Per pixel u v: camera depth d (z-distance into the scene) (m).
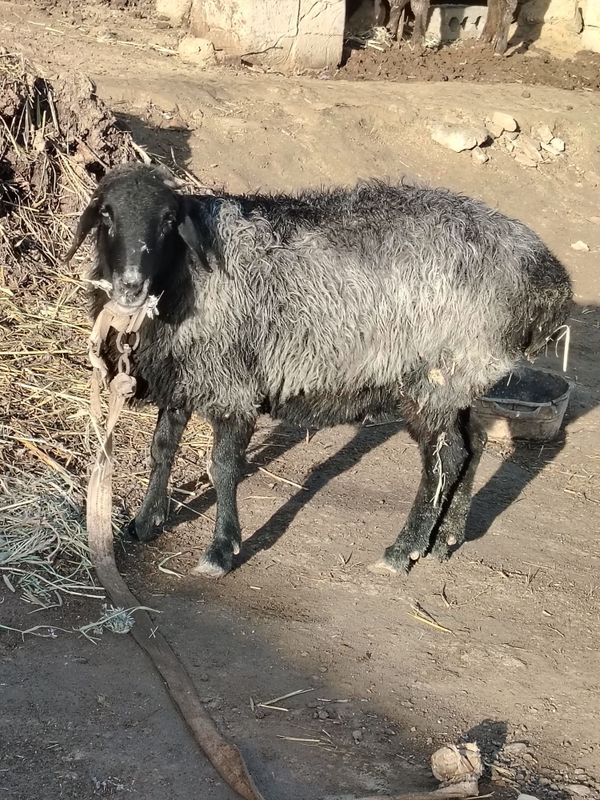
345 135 5.17
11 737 2.24
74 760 2.21
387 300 2.62
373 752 2.30
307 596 2.66
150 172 2.52
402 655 2.53
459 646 2.57
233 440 2.68
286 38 5.88
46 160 3.71
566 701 2.46
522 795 2.20
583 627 2.66
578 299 4.46
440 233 2.65
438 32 7.32
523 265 2.69
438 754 2.24
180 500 2.93
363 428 3.37
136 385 2.64
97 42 5.78
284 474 3.10
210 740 2.25
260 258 2.59
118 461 3.00
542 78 6.67
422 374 2.68
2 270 3.49
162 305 2.55
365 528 2.91
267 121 5.03
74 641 2.46
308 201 2.71
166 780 2.20
